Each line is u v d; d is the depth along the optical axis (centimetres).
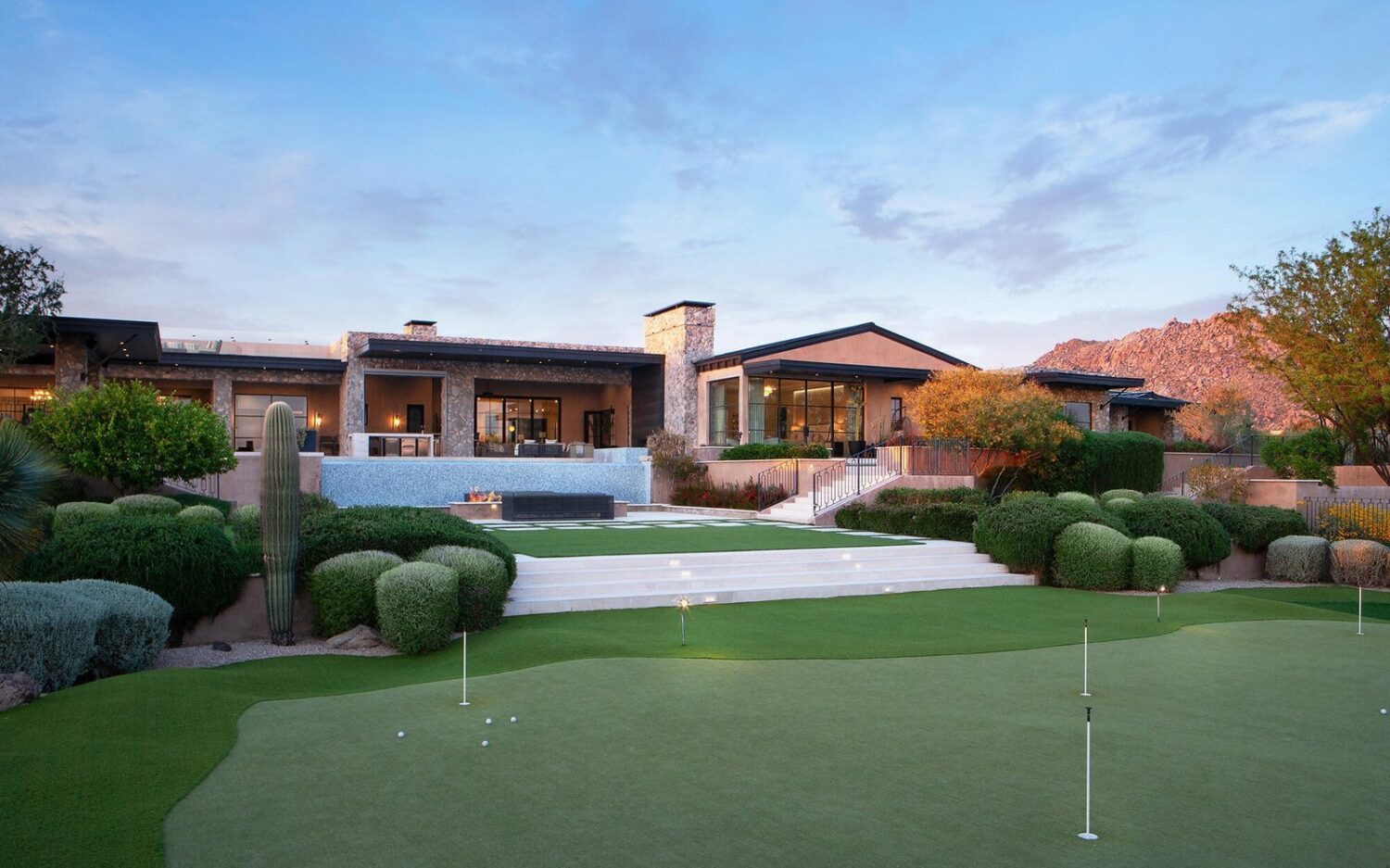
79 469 1844
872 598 1395
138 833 453
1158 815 487
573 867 416
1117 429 3950
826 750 601
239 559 1064
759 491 2638
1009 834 459
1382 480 2403
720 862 422
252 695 754
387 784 528
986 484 2569
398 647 963
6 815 472
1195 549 1669
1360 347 2200
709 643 1013
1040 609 1301
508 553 1196
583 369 3544
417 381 3547
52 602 754
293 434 1037
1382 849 445
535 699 733
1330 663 924
